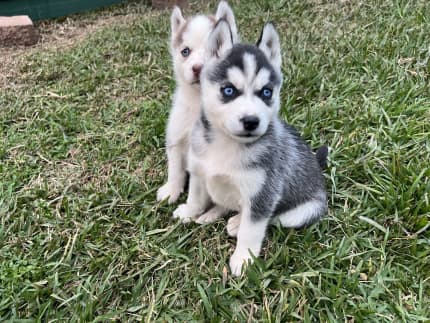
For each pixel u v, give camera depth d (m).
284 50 0.81
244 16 0.98
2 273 0.46
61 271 0.47
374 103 0.65
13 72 0.86
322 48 0.81
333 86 0.70
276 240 0.49
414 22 0.83
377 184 0.53
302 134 0.62
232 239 0.51
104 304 0.44
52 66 0.86
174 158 0.56
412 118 0.62
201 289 0.43
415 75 0.70
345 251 0.46
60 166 0.63
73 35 1.04
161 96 0.76
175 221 0.53
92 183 0.59
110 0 1.17
